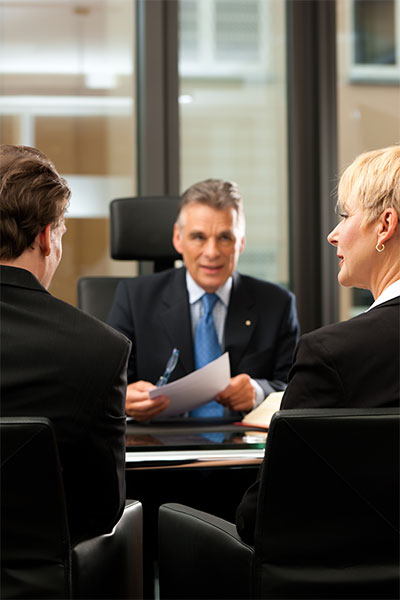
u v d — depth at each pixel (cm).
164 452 171
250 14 421
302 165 425
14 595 123
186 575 150
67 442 127
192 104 419
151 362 251
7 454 117
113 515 137
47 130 412
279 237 428
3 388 125
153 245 282
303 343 128
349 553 126
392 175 137
